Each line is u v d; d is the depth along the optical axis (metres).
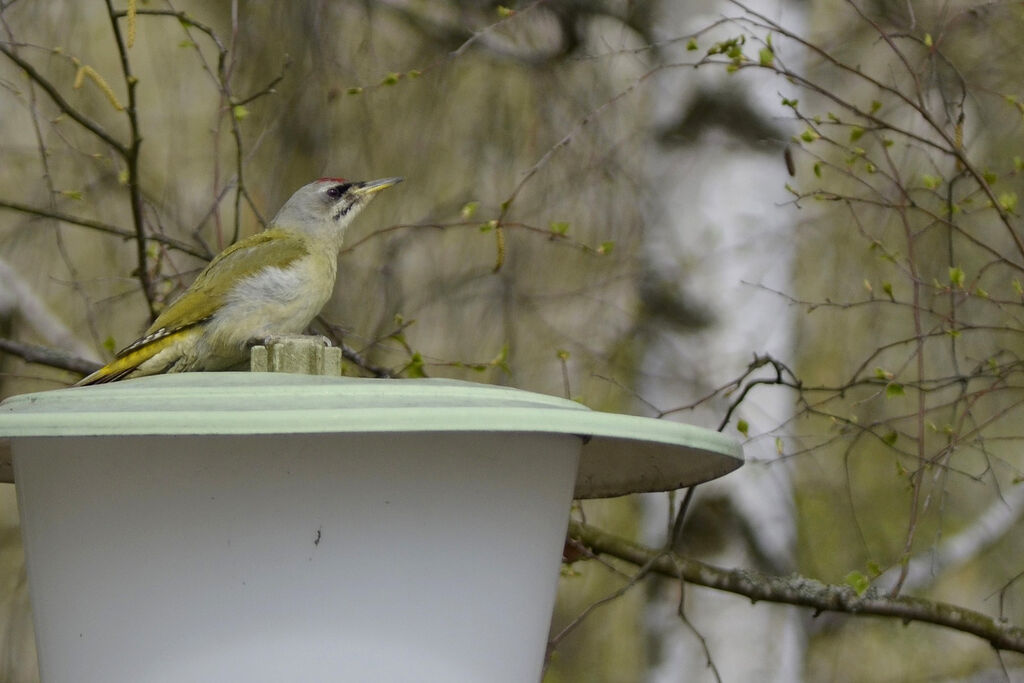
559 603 13.86
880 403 13.94
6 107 12.91
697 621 11.84
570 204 13.11
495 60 14.03
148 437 4.94
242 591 4.85
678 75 12.09
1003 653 15.04
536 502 5.28
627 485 6.50
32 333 12.76
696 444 5.18
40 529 5.21
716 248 11.81
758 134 11.95
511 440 5.14
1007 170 13.63
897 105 12.91
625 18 12.54
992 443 14.52
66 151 12.95
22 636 12.41
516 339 13.02
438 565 4.96
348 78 13.65
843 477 14.41
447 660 4.98
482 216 12.98
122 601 4.96
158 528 4.92
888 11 13.65
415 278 13.46
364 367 10.80
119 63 13.91
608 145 13.18
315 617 4.85
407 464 4.93
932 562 9.21
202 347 9.34
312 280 9.83
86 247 13.49
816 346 14.23
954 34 13.58
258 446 4.87
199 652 4.87
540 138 13.30
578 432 4.79
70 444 5.08
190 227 13.36
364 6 13.75
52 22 12.91
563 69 13.58
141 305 13.40
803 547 13.28
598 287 12.33
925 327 13.16
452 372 12.71
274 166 13.58
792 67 11.94
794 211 12.17
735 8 11.98
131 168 10.12
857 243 14.11
